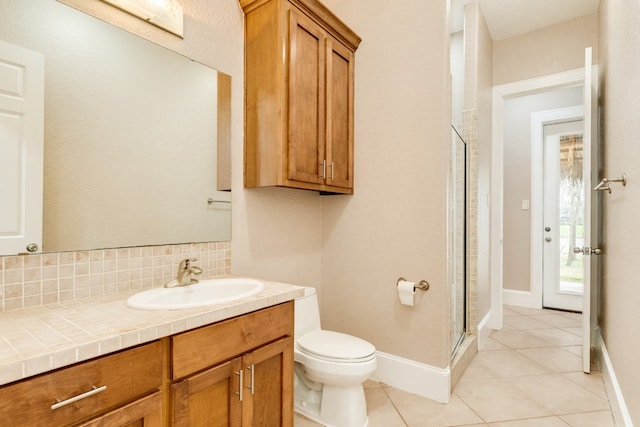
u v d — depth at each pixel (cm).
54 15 117
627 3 163
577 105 366
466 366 232
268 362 126
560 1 264
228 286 153
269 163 175
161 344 93
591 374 223
